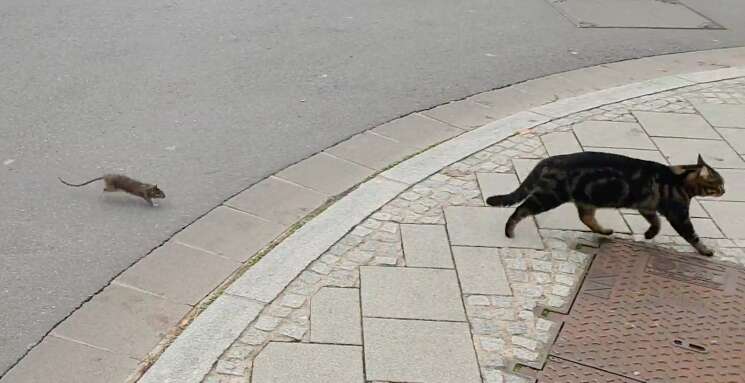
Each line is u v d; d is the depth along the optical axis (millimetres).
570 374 3650
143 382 3584
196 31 6363
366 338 3777
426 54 6184
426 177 4711
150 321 3854
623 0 7801
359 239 4262
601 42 6555
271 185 4680
